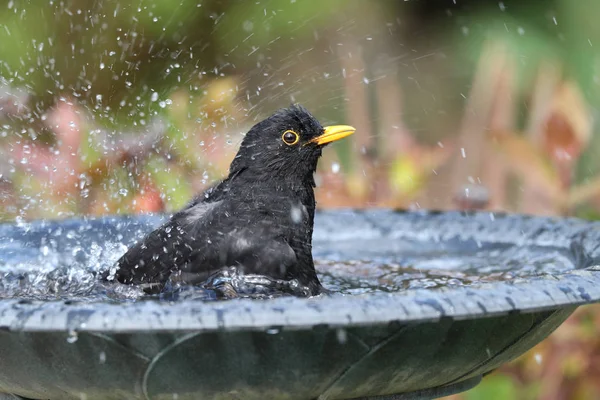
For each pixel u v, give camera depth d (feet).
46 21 44.83
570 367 28.04
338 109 55.26
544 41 58.13
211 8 49.67
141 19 46.60
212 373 16.03
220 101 33.81
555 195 32.22
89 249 25.68
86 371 16.21
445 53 64.59
